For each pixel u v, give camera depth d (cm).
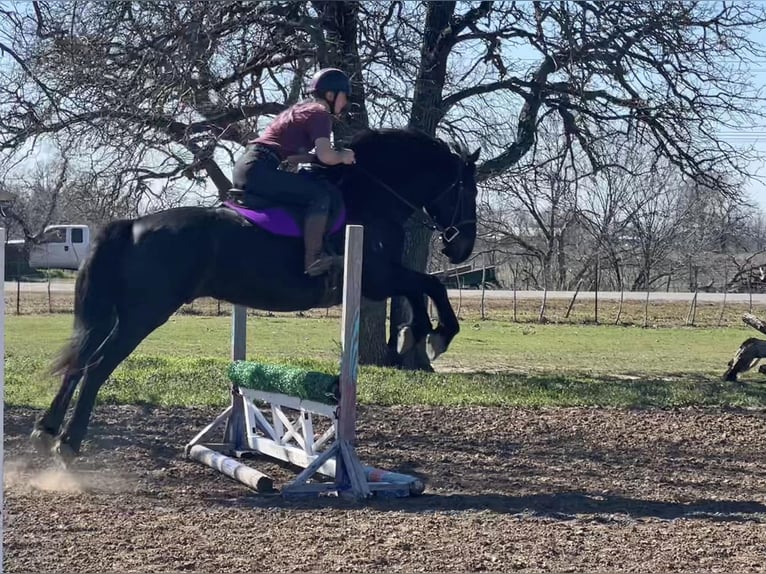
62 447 678
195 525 560
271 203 689
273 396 759
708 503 668
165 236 673
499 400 1162
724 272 4162
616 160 1518
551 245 3612
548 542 533
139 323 670
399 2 1272
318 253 685
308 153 692
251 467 765
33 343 1853
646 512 633
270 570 468
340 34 1295
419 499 661
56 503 611
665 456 856
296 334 2302
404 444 877
